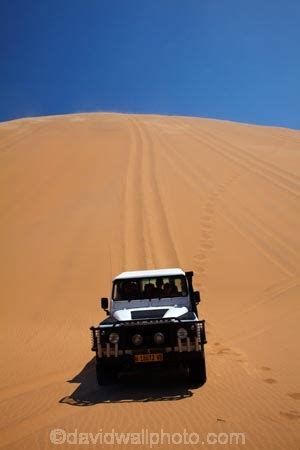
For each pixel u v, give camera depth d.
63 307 15.69
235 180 26.58
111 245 19.39
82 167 27.06
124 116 43.44
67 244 19.48
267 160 30.25
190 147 32.34
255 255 19.25
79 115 43.94
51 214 21.88
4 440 5.45
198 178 26.45
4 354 11.17
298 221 22.00
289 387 7.38
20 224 21.16
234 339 11.77
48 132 35.06
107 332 7.45
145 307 8.57
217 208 22.97
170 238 20.19
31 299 16.27
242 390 7.26
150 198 23.42
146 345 7.40
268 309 15.08
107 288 16.84
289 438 5.21
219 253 19.31
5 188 24.75
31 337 13.02
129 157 28.81
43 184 24.94
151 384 7.86
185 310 8.28
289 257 19.12
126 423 5.84
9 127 37.59
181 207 22.83
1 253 19.08
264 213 22.70
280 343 11.01
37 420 6.13
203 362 7.62
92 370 9.20
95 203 22.77
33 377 8.84
